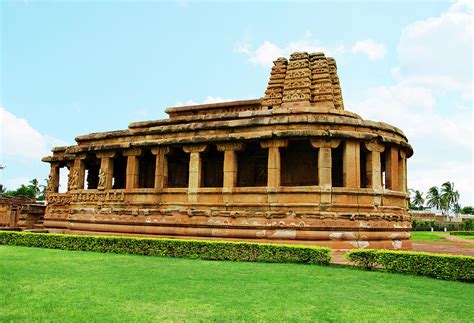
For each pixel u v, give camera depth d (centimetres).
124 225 2641
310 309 944
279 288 1174
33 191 10294
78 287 1155
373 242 2169
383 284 1275
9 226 3912
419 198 13962
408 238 2473
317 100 2814
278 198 2242
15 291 1093
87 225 2795
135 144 2667
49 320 828
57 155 3544
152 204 2573
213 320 842
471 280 1359
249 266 1590
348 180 2214
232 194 2356
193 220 2408
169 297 1044
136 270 1471
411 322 855
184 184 2969
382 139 2300
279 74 2973
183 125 2580
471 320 878
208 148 2484
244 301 1010
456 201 12769
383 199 2286
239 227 2284
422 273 1460
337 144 2227
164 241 1942
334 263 1712
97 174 3653
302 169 2533
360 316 889
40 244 2320
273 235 2202
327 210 2166
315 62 2922
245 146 2419
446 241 3997
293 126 2286
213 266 1585
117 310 912
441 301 1053
